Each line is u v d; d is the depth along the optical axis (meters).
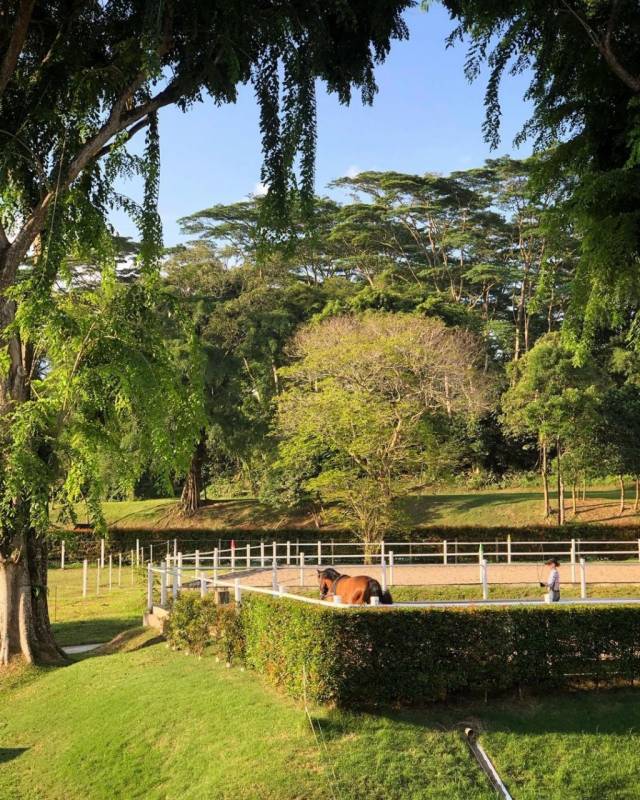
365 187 66.50
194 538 45.31
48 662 17.14
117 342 16.30
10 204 15.92
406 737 9.75
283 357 48.81
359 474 36.47
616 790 9.30
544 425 38.06
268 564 35.81
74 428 16.67
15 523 16.16
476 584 23.38
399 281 67.69
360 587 12.35
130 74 14.34
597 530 39.75
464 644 10.92
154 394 16.55
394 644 10.57
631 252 12.27
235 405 47.69
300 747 9.48
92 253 17.22
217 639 14.23
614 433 39.25
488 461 56.16
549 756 9.76
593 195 11.77
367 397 35.81
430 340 38.69
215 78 14.68
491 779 9.21
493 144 13.59
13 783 11.12
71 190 14.82
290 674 10.95
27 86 14.86
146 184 15.06
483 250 63.84
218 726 10.62
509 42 13.12
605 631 11.52
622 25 12.90
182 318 18.47
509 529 40.00
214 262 53.69
